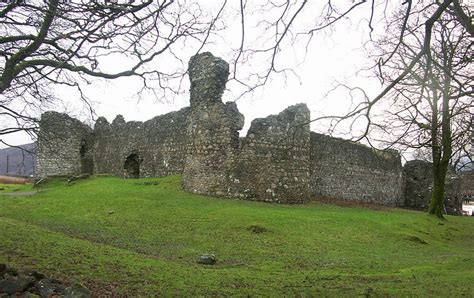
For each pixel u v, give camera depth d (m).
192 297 7.76
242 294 8.04
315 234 14.36
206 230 14.38
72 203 18.84
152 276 9.02
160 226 14.93
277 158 20.05
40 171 32.06
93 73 8.14
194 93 21.36
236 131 20.17
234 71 6.78
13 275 6.80
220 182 19.75
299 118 20.61
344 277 9.67
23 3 6.99
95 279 8.37
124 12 6.29
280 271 10.36
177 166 25.81
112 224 15.30
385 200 32.84
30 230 12.93
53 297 6.54
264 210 17.05
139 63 8.15
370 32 6.57
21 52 7.50
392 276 9.83
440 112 10.23
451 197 34.62
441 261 12.31
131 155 29.94
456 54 10.76
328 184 27.80
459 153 15.82
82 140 33.22
